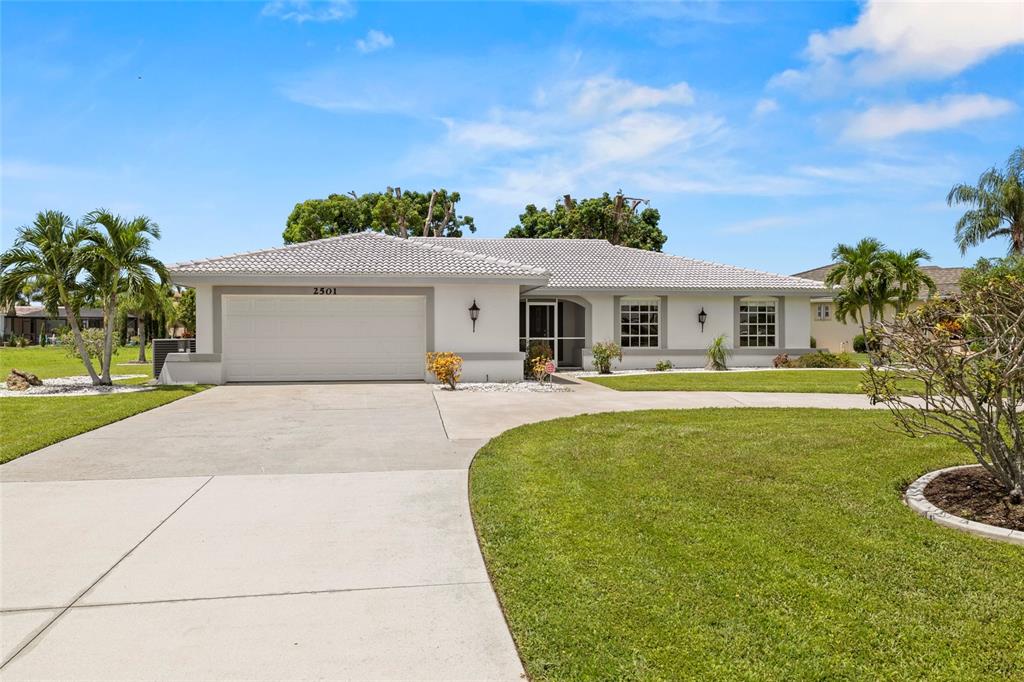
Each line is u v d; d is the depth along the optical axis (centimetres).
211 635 322
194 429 901
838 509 507
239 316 1559
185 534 469
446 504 548
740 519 486
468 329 1592
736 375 1775
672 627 324
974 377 512
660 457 691
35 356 3309
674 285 2067
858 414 1019
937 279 3706
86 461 702
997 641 305
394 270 1539
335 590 377
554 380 1662
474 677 287
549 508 518
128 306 1588
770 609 342
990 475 586
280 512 523
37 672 287
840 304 2717
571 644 310
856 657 294
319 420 980
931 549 424
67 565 410
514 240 2541
